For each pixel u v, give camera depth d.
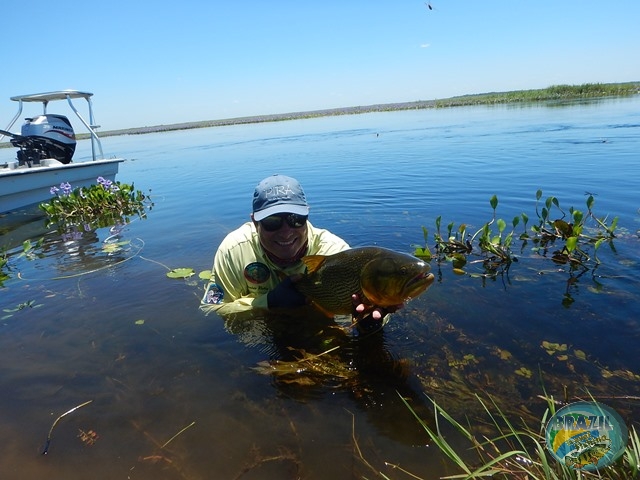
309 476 2.29
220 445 2.55
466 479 2.17
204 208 9.55
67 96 13.01
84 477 2.38
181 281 5.24
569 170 9.87
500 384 2.89
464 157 13.24
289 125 55.59
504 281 4.57
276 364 3.35
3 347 3.86
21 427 2.80
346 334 3.76
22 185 10.81
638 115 22.23
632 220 6.08
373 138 23.84
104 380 3.27
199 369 3.35
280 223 3.77
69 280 5.52
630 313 3.65
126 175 16.80
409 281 3.23
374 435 2.55
